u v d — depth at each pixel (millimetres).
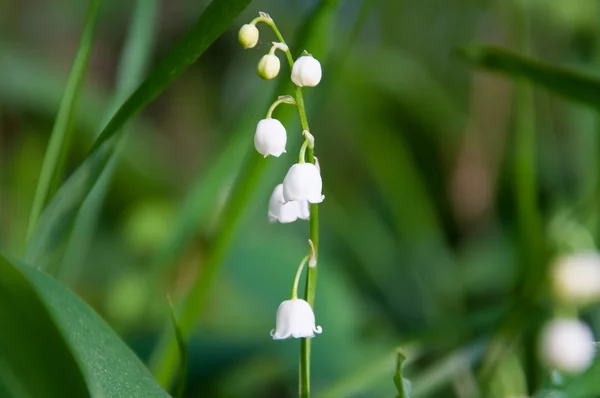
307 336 384
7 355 349
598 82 451
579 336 503
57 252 442
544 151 840
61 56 1152
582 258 514
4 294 343
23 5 1141
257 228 801
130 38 465
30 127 931
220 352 582
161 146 1114
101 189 454
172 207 825
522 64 463
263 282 652
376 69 901
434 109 907
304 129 383
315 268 388
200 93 1171
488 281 825
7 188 913
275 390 641
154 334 582
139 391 365
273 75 376
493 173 904
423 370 584
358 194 969
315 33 458
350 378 495
